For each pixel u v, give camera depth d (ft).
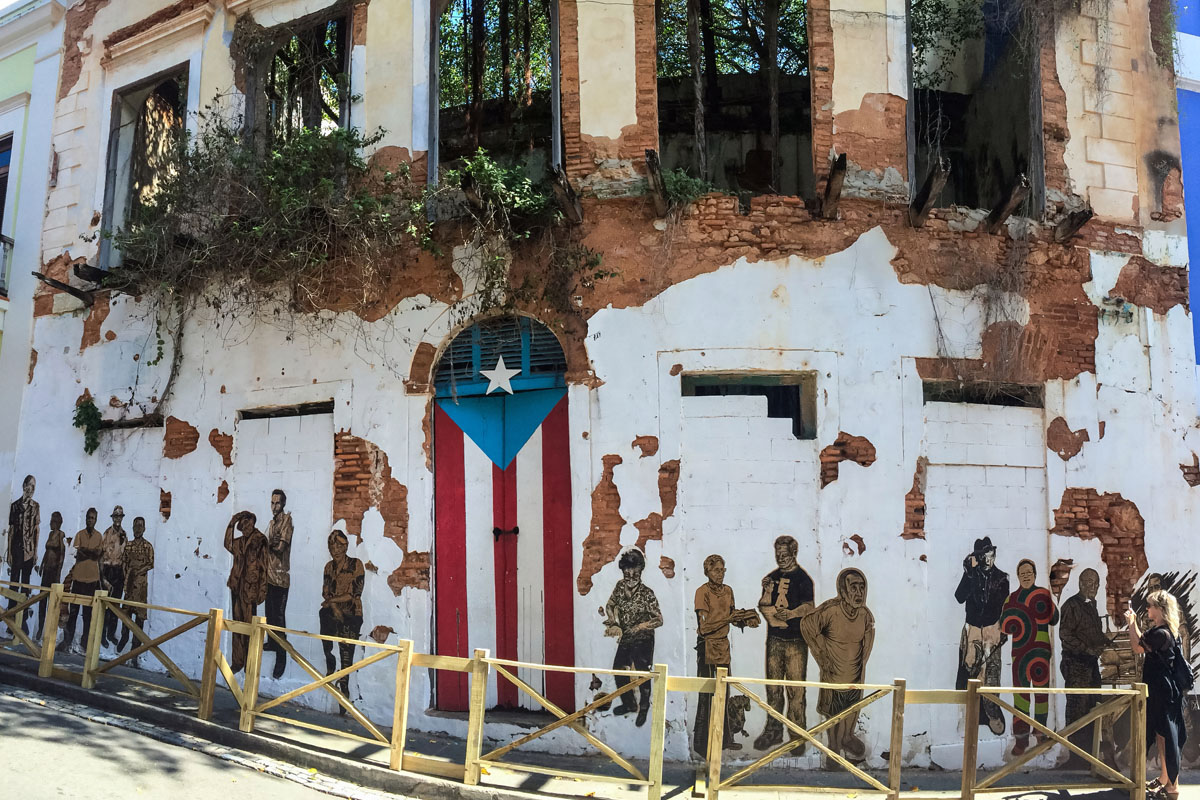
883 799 23.39
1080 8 32.50
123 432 37.88
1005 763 27.55
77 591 37.91
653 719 22.09
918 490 28.07
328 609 31.17
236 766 24.29
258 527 33.30
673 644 27.09
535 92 43.32
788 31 43.68
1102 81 32.35
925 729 27.07
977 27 37.81
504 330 30.40
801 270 28.73
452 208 31.09
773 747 26.63
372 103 33.58
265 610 32.58
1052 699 28.25
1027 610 28.45
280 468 33.22
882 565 27.53
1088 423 29.86
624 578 27.61
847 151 29.71
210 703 27.30
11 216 44.21
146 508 36.52
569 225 29.58
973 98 37.88
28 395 41.47
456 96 48.42
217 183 33.58
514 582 29.25
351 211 30.76
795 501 27.73
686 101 42.11
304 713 30.12
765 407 28.09
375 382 31.45
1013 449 29.25
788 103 42.11
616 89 30.07
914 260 29.25
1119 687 28.27
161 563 35.45
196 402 35.58
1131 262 31.48
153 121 43.29
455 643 29.48
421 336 30.94
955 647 27.66
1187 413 31.12
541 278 29.63
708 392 29.01
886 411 28.25
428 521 29.99
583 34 30.48
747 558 27.45
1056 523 29.01
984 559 28.32
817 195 29.50
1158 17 33.65
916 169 38.96
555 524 28.96
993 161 35.96
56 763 22.36
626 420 28.27
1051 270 30.45
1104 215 31.55
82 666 34.63
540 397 29.84
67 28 44.11
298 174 31.48
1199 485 30.73
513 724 27.78
